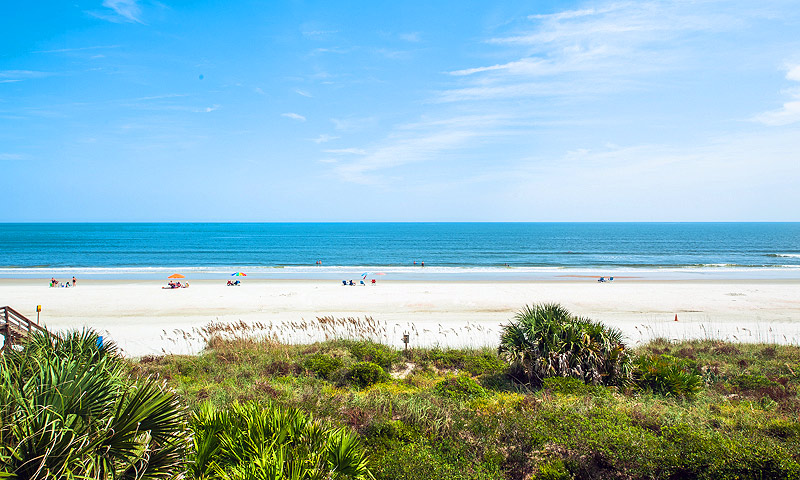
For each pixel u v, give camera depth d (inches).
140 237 5876.0
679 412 345.7
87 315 1026.1
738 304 1182.3
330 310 1109.1
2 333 476.7
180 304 1173.1
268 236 6456.7
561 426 290.0
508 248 4082.2
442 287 1521.9
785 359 592.1
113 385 182.2
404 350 641.0
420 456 257.3
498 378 483.5
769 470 237.9
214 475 194.2
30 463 142.9
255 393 394.0
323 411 336.2
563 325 459.2
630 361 455.8
